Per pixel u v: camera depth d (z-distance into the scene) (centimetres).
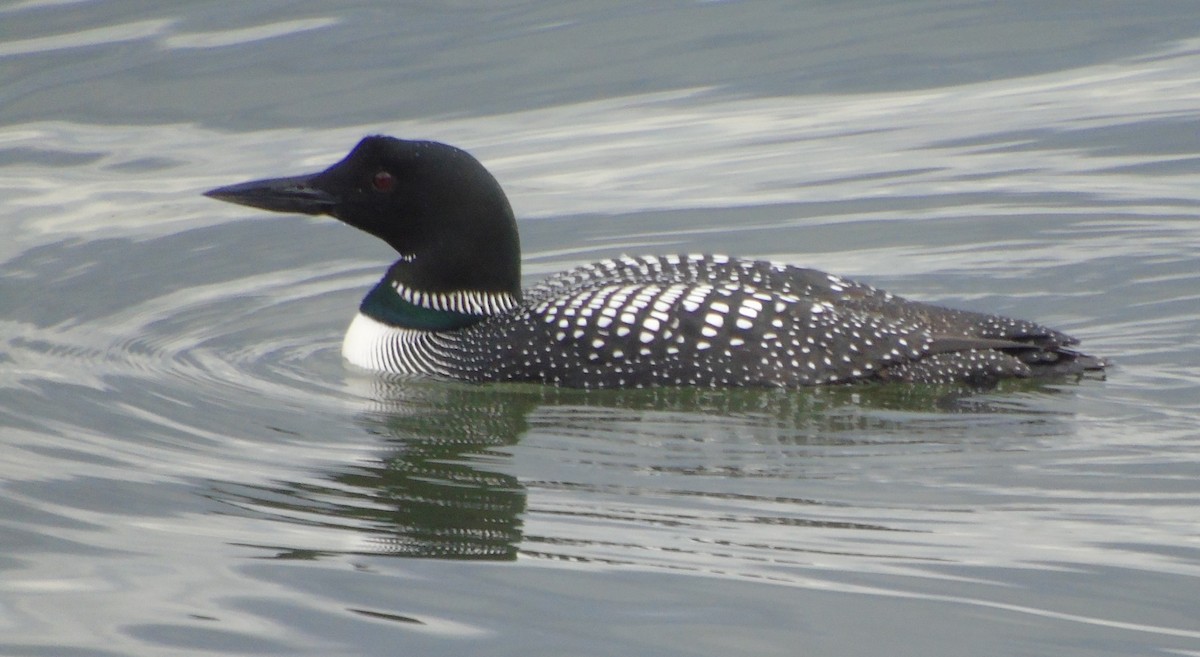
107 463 1024
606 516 930
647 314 1130
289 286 1430
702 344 1119
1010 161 1656
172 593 842
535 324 1161
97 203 1602
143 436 1073
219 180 1616
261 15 2019
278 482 990
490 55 1908
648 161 1686
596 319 1139
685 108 1797
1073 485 965
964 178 1620
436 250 1191
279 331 1317
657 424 1080
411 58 1895
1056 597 830
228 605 830
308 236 1568
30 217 1566
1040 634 795
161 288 1419
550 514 934
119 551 893
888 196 1591
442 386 1170
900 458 1011
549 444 1049
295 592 843
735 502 947
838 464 1003
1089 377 1149
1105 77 1838
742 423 1077
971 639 789
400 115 1756
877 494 956
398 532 914
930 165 1655
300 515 941
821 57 1916
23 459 1028
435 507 949
